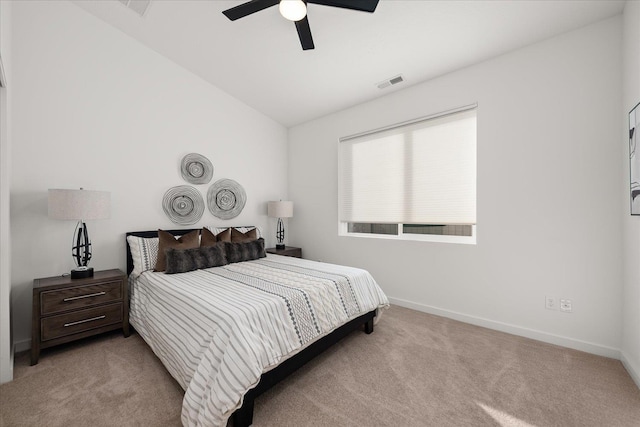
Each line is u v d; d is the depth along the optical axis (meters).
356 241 3.81
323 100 3.76
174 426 1.50
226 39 2.90
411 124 3.30
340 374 1.97
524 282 2.53
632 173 1.87
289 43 2.82
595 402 1.67
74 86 2.69
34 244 2.48
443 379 1.91
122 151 2.99
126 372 1.99
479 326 2.77
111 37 2.91
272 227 4.53
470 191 2.88
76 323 2.31
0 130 1.87
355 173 3.85
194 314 1.77
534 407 1.63
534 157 2.46
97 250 2.83
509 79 2.58
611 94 2.12
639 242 1.83
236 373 1.39
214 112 3.77
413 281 3.27
